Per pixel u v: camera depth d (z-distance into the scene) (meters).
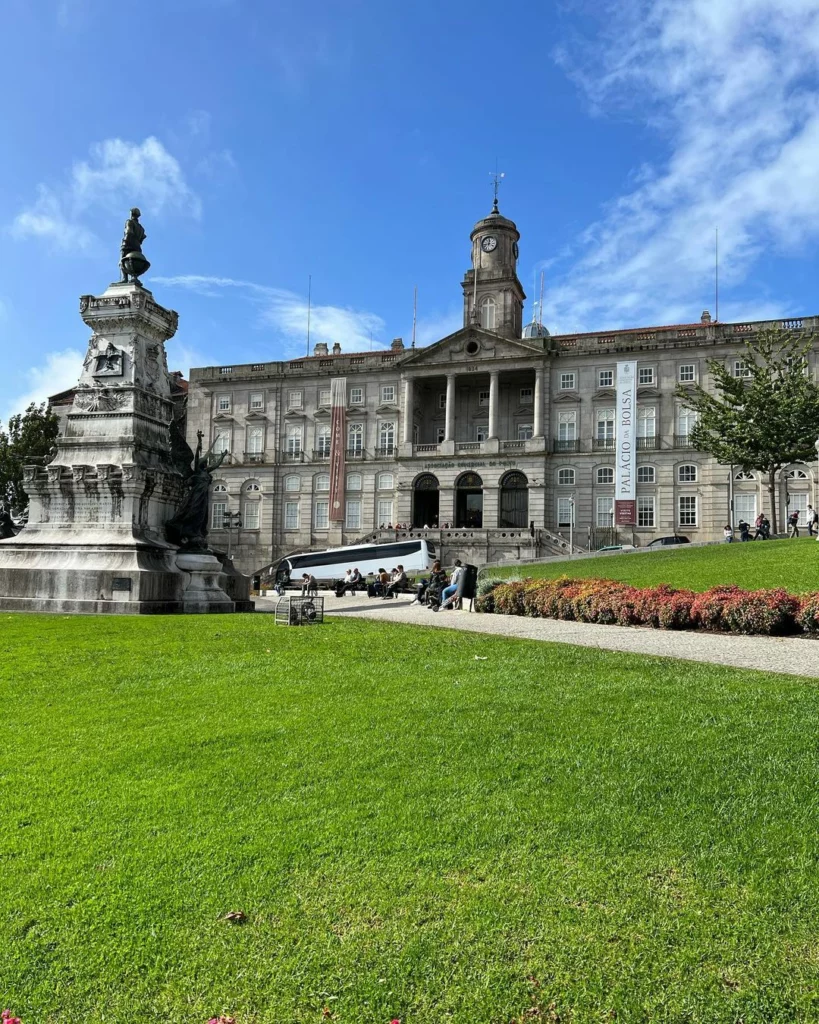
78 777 6.29
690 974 3.74
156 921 4.18
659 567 31.19
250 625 18.42
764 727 7.25
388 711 8.25
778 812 5.39
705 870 4.63
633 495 60.25
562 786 5.93
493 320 70.62
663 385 61.66
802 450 41.62
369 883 4.51
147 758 6.77
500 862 4.74
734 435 42.66
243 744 7.14
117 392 26.67
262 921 4.16
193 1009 3.54
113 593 23.39
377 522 68.00
